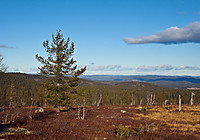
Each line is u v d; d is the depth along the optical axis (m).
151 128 22.17
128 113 38.91
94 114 35.50
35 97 63.06
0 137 11.91
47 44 38.41
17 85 113.50
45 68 38.22
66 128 19.48
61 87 37.66
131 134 16.77
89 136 15.45
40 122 21.58
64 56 39.62
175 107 51.91
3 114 26.39
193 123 28.94
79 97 29.72
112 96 134.75
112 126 22.53
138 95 153.38
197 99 122.19
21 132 14.82
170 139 15.65
